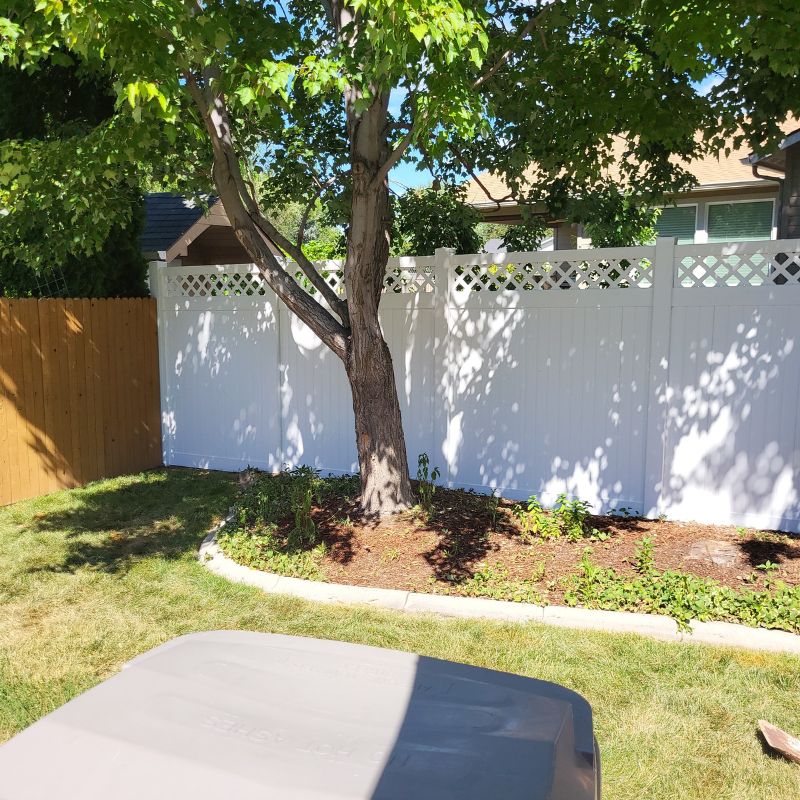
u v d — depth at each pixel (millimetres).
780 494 6082
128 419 8992
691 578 5016
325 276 8070
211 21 4488
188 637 2652
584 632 4602
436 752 1828
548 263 6762
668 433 6395
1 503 7617
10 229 7109
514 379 6996
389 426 6359
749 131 6918
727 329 6109
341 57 4562
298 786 1645
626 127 7293
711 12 5242
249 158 7984
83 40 4148
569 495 6887
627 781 3223
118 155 5551
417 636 4570
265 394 8539
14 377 7730
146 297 9203
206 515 7203
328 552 5844
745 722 3656
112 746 1813
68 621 4887
